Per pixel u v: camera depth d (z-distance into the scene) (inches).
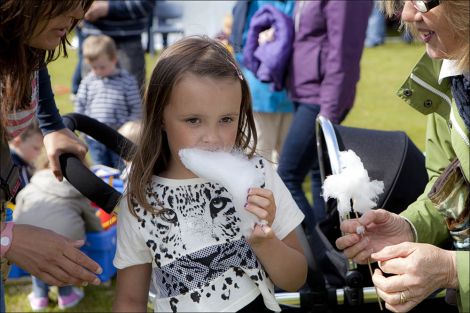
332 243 100.4
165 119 71.7
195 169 68.1
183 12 366.3
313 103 148.1
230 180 67.1
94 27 205.5
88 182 80.0
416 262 68.2
